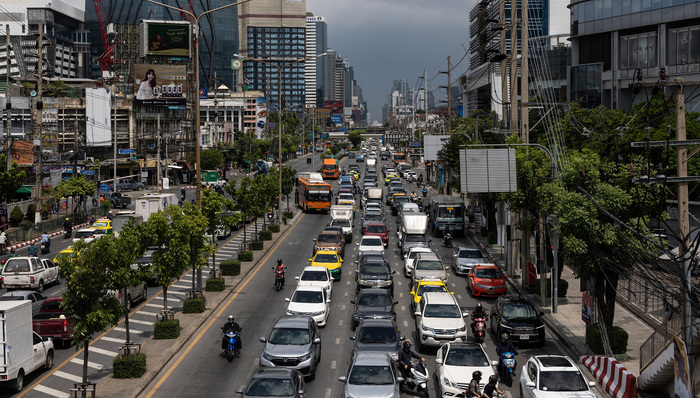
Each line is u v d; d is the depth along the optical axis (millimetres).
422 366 22141
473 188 31375
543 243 34719
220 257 49562
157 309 34188
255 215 52812
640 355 23672
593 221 24516
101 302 21156
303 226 66312
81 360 25562
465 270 42438
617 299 35094
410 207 58781
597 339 25578
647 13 69000
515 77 42844
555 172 31391
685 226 18391
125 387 21875
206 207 38438
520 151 37625
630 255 24156
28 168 86750
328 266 40281
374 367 20359
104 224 55031
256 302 35406
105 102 114125
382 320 25438
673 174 38875
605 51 75062
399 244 52750
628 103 72312
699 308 18547
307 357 22859
